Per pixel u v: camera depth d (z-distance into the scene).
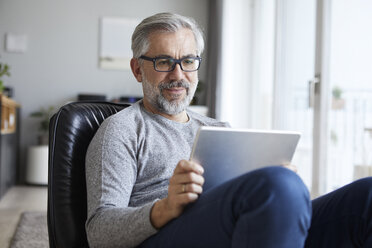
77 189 1.27
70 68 5.90
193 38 1.40
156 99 1.38
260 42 4.91
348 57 2.93
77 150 1.31
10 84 5.77
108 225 1.07
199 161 0.99
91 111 1.43
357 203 1.05
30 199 4.26
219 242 0.94
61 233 1.22
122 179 1.18
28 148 5.26
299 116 3.70
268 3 4.69
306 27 3.58
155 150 1.30
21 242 2.57
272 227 0.84
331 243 1.09
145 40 1.37
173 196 0.98
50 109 5.84
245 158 1.06
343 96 2.99
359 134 2.81
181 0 6.08
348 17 2.93
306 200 0.88
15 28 5.80
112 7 5.98
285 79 3.97
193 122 1.47
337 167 3.06
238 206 0.88
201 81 6.02
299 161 3.66
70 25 5.90
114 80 5.97
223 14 5.12
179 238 1.00
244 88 5.17
